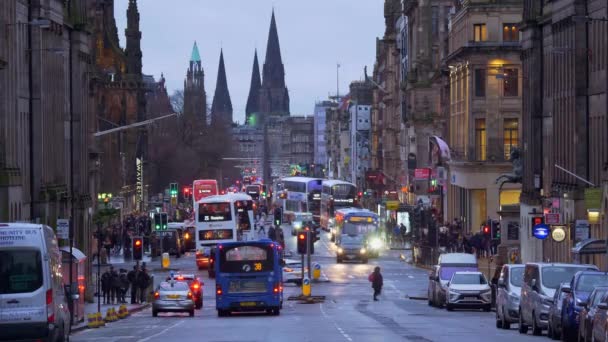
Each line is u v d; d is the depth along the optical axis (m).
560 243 95.19
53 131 94.88
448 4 195.88
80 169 102.69
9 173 77.69
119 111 198.62
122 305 80.75
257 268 75.94
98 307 78.00
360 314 74.75
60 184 95.38
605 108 89.25
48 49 76.94
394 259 148.25
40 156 87.81
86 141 105.94
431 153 169.00
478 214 140.25
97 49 195.88
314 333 55.16
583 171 93.81
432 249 129.75
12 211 78.00
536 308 53.56
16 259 43.00
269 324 63.84
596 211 82.56
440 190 154.00
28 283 43.00
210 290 108.81
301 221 185.00
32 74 87.00
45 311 43.03
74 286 55.12
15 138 81.38
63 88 98.19
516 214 119.44
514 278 60.41
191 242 168.75
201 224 134.12
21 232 43.19
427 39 196.12
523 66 113.94
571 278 53.97
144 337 54.22
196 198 191.38
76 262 69.56
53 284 44.09
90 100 137.62
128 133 199.25
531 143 110.00
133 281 93.69
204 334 55.34
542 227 88.88
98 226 140.38
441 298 81.44
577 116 94.38
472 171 137.62
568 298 48.72
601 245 75.25
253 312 78.38
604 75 89.69
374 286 93.88
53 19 93.56
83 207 101.44
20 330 42.81
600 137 90.88
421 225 144.88
